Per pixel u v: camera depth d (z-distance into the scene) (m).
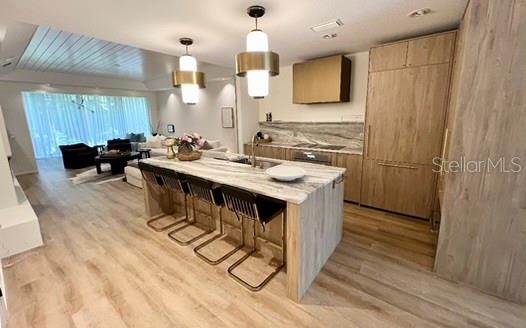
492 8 1.63
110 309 1.82
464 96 1.81
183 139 3.11
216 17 2.27
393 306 1.81
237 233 2.74
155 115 9.67
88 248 2.65
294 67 4.18
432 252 2.47
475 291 1.95
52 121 7.54
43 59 5.18
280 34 2.81
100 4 1.97
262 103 5.33
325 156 3.92
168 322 1.71
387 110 3.21
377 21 2.47
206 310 1.81
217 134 7.33
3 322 1.65
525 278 1.79
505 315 1.72
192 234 2.93
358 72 3.90
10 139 6.07
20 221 2.59
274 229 2.39
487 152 1.78
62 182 5.32
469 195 1.90
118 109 8.80
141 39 2.86
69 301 1.90
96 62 5.52
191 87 2.74
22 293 1.98
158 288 2.03
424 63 2.87
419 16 2.36
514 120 1.67
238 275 2.18
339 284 2.05
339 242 2.67
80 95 7.92
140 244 2.73
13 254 2.54
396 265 2.28
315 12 2.22
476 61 1.73
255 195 1.88
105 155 6.09
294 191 1.85
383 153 3.34
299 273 1.83
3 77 6.01
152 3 1.97
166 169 2.67
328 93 3.86
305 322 1.69
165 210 3.53
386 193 3.41
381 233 2.86
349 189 3.76
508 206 1.77
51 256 2.51
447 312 1.75
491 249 1.88
